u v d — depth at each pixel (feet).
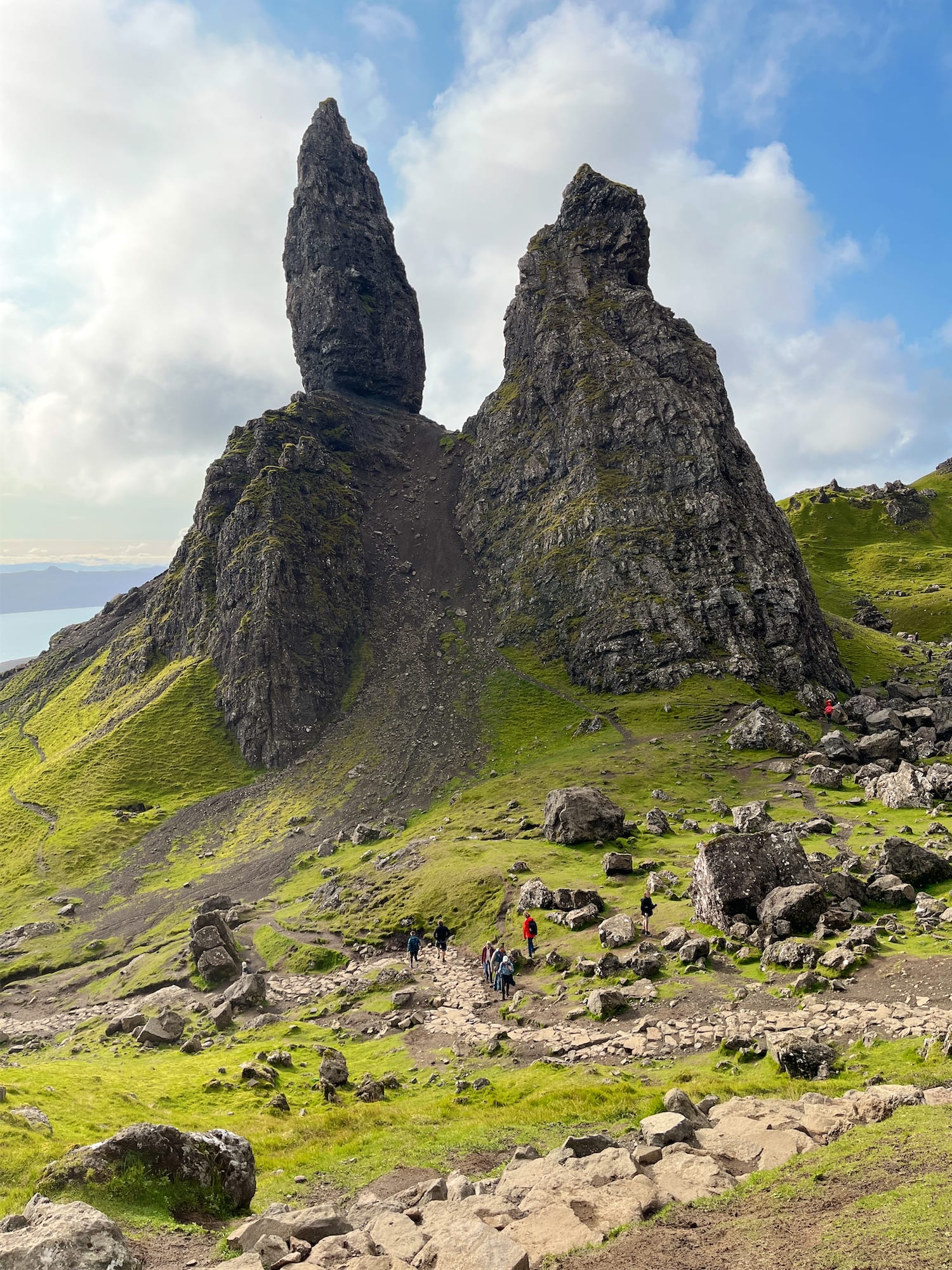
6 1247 44.19
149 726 510.58
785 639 465.06
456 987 164.25
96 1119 90.58
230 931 255.09
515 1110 86.94
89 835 411.54
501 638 557.33
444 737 459.32
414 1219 56.08
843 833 208.54
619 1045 109.09
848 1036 92.99
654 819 248.11
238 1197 63.87
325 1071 118.11
